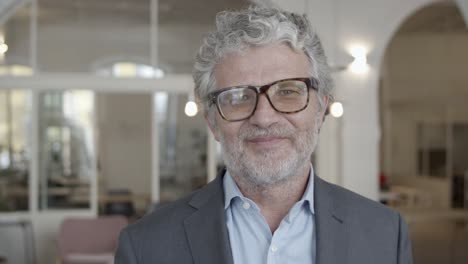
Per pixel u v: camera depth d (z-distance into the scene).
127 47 6.36
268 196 1.33
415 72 11.41
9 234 6.05
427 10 8.72
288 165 1.28
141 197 7.74
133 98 9.91
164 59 6.36
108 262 4.90
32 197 6.20
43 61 6.21
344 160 5.83
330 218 1.36
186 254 1.33
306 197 1.34
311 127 1.32
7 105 6.16
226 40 1.25
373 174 5.88
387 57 11.60
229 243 1.32
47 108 6.25
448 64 11.18
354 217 1.39
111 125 9.85
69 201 6.30
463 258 6.60
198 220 1.37
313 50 1.32
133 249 1.37
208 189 1.43
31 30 6.19
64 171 6.31
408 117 11.75
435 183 10.51
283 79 1.25
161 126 6.46
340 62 5.79
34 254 6.14
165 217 1.41
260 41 1.24
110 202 7.47
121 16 6.36
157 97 6.41
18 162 6.19
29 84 6.13
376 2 5.84
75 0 6.29
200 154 6.54
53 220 6.25
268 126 1.26
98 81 6.24
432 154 11.43
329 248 1.31
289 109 1.26
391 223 1.42
